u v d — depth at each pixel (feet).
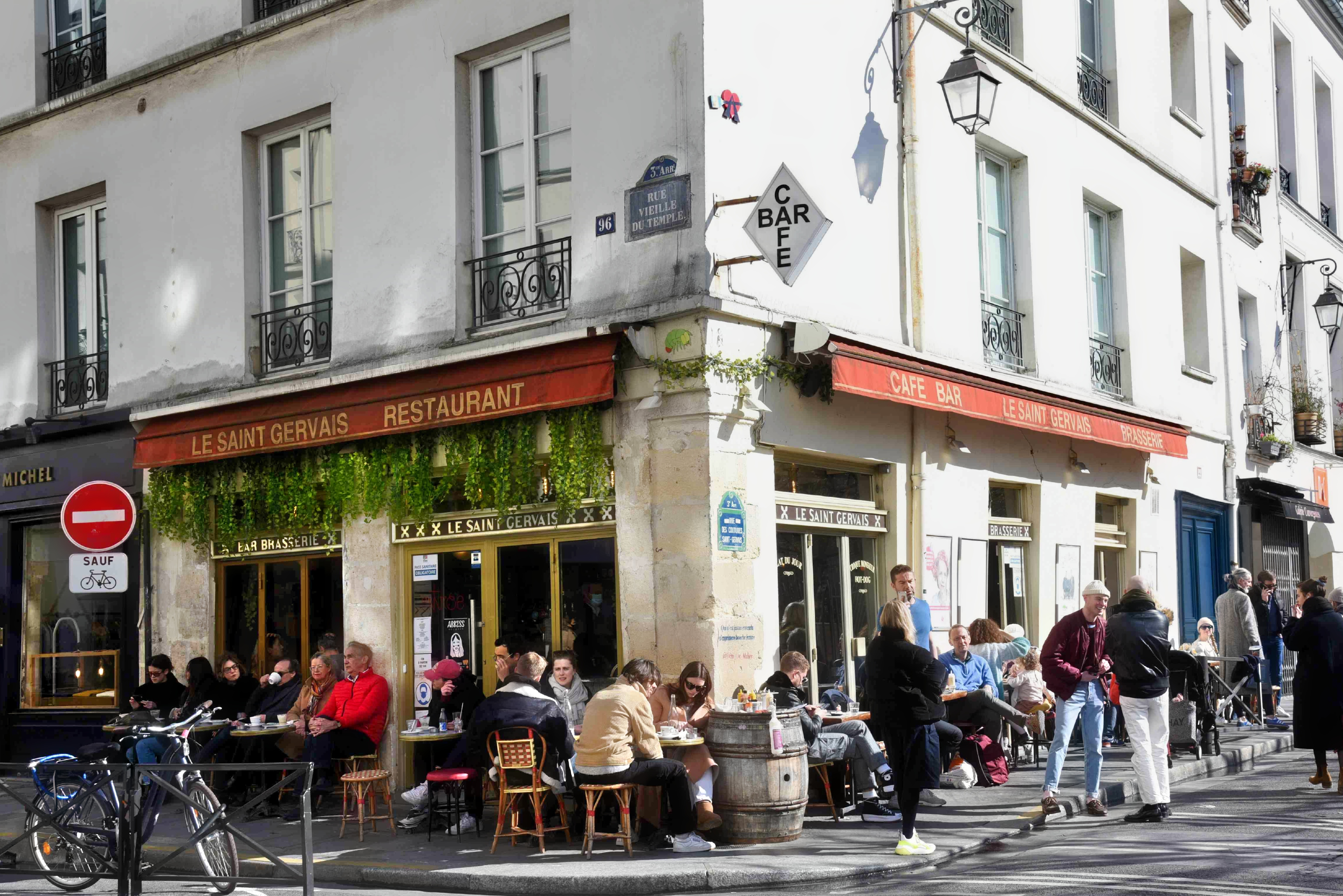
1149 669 30.04
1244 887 21.89
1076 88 50.21
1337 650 33.83
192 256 43.01
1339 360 80.48
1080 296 49.14
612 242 33.58
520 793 28.58
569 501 33.32
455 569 36.37
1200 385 59.62
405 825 31.76
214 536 41.86
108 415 43.80
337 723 34.81
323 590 39.42
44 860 26.66
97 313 46.60
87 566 36.99
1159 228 56.34
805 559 35.40
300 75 40.42
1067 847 26.78
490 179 36.99
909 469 39.04
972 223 43.09
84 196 46.91
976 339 42.70
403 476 36.65
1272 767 39.86
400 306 37.60
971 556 41.42
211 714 36.86
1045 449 46.50
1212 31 63.57
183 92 43.55
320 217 40.65
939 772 26.81
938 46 41.96
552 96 35.81
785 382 34.06
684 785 27.71
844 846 27.71
